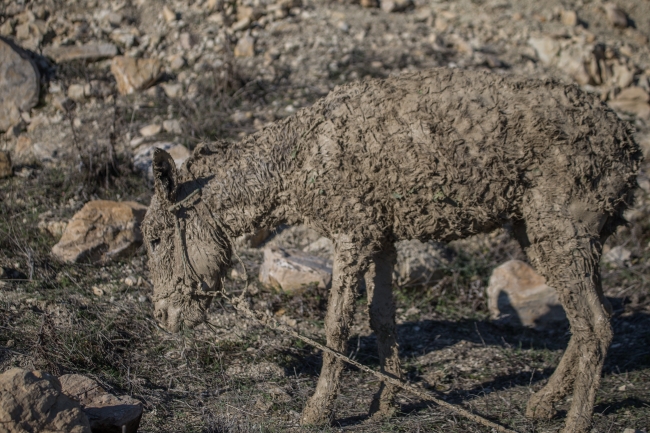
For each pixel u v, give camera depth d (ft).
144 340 16.39
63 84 25.25
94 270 18.71
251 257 20.52
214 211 13.30
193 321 13.74
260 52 28.48
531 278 19.22
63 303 16.97
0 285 17.34
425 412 14.32
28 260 18.39
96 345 15.52
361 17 31.07
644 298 19.61
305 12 30.99
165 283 13.58
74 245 18.86
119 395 13.62
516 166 12.50
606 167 12.65
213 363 15.88
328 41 29.01
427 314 19.12
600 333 12.64
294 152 13.00
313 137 12.92
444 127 12.44
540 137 12.41
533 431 13.42
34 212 20.54
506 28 31.37
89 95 25.86
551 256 12.75
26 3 29.50
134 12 30.14
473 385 15.70
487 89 12.76
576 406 12.67
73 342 15.44
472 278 20.48
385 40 29.43
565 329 18.58
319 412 13.39
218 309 17.75
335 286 13.14
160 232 13.47
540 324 18.81
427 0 33.45
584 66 28.84
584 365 12.71
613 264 21.22
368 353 16.96
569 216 12.59
